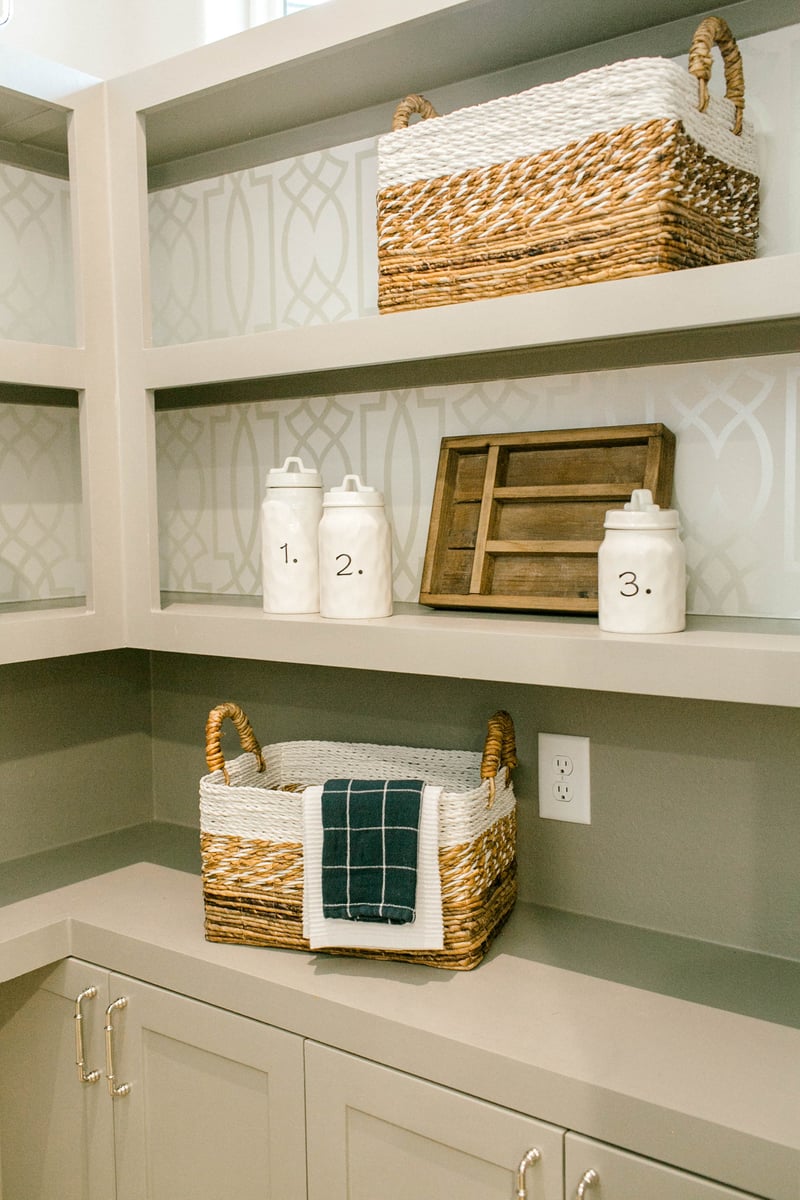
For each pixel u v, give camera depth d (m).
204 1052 1.31
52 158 1.71
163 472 1.85
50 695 1.75
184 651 1.47
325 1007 1.18
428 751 1.50
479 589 1.36
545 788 1.43
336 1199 1.20
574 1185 1.01
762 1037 1.08
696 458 1.30
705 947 1.31
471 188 1.18
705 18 1.16
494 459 1.40
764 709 1.25
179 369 1.45
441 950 1.25
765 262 0.97
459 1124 1.08
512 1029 1.10
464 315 1.17
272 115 1.54
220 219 1.72
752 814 1.27
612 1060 1.04
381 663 1.26
